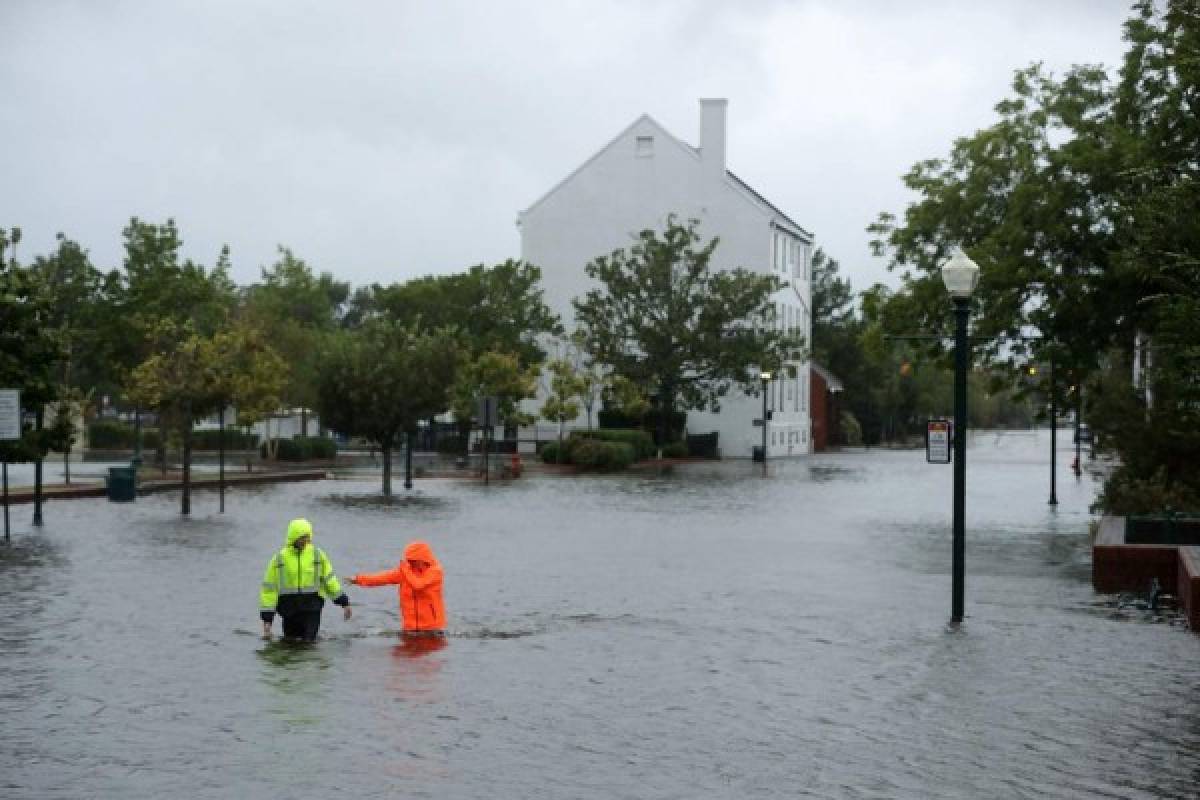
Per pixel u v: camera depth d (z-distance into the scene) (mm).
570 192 80312
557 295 80562
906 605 19578
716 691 13258
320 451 64688
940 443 18344
